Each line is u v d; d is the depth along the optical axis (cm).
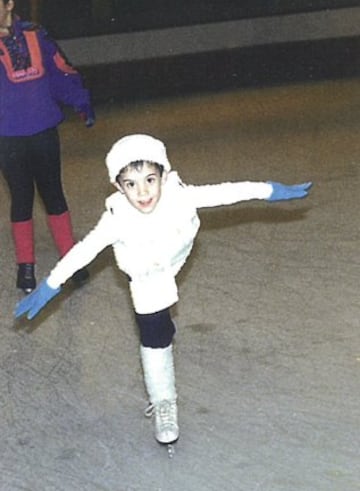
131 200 570
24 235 880
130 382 715
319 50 1806
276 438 626
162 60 1758
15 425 668
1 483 602
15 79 824
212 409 666
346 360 718
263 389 686
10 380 729
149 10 1919
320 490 569
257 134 1422
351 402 661
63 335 798
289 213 1041
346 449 609
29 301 596
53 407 688
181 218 585
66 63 839
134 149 563
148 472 603
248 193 597
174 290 607
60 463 621
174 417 628
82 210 1111
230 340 763
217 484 584
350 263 901
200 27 1806
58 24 1825
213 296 848
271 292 848
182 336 775
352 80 1756
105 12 1817
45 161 856
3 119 838
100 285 891
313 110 1557
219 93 1736
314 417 646
